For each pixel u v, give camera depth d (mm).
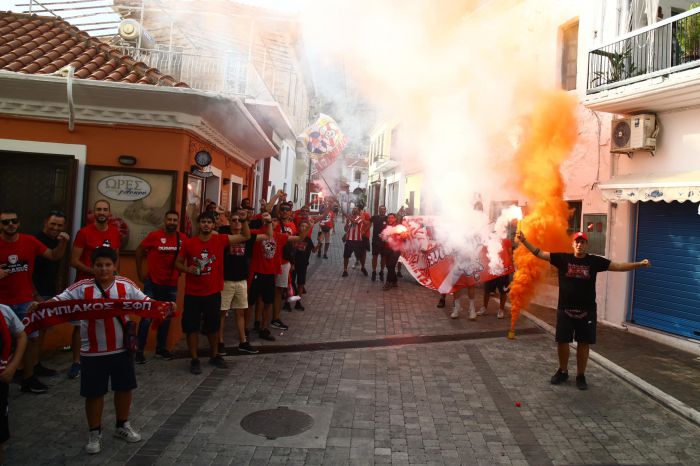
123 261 6723
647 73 7312
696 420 4711
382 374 5891
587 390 5527
